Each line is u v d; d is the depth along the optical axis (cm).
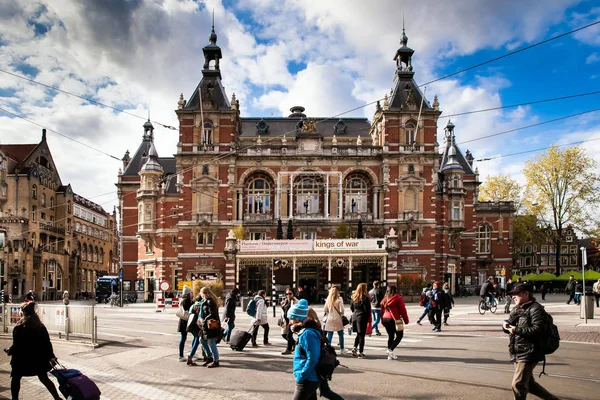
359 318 1522
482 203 6675
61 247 7569
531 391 901
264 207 5603
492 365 1376
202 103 5456
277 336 2086
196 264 5375
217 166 5441
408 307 3878
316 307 4184
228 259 4806
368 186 5612
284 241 4684
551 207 6062
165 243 6000
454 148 6231
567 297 4984
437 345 1755
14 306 2188
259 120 6406
